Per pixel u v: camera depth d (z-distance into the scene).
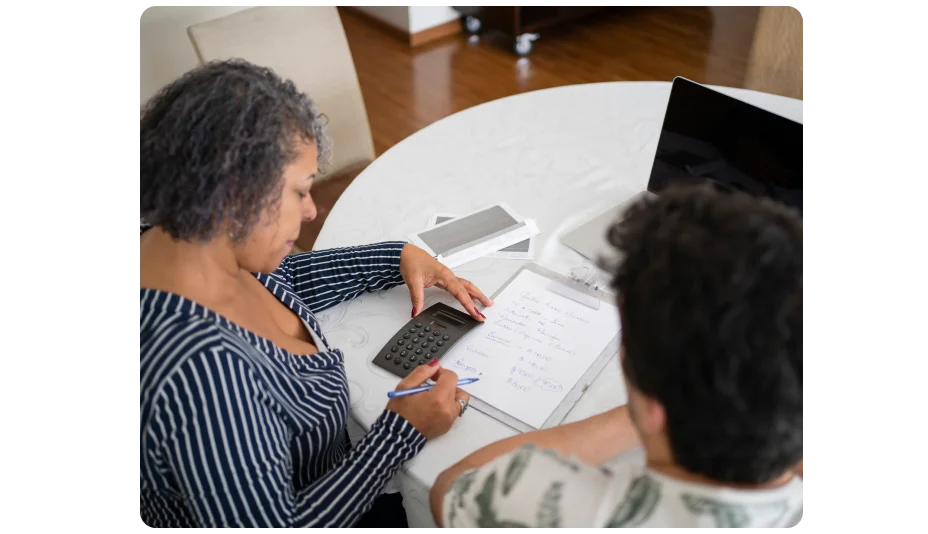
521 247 1.27
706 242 0.51
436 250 1.27
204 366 0.81
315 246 1.31
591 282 1.18
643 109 1.62
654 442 0.59
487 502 0.65
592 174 1.44
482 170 1.47
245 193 0.82
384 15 3.36
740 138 1.21
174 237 0.83
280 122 0.82
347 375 1.06
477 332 1.11
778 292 0.49
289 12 1.73
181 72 2.20
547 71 3.12
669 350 0.51
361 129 1.87
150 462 0.83
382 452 0.93
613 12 3.50
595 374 1.03
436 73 3.13
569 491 0.62
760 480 0.55
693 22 3.41
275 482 0.86
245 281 1.02
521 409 0.99
